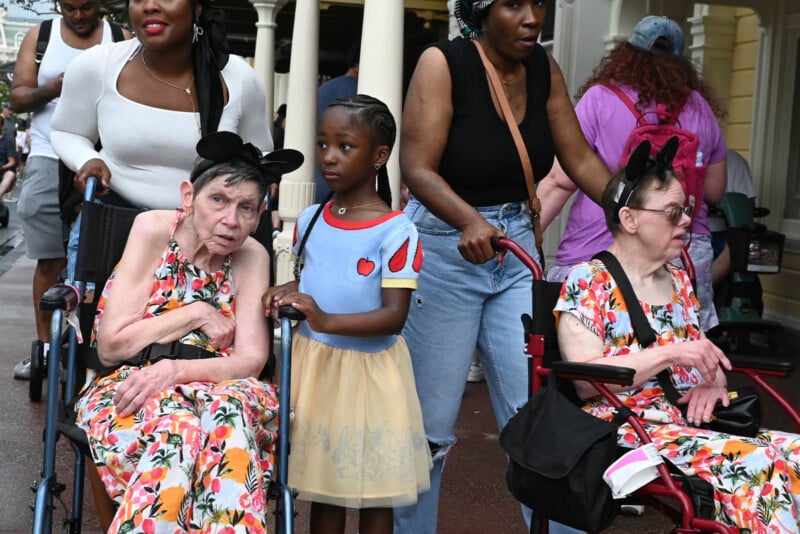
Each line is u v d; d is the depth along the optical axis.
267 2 10.45
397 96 6.82
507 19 3.81
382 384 3.62
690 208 3.70
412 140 3.90
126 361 3.64
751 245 8.17
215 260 3.73
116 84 4.15
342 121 3.65
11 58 49.25
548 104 4.13
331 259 3.71
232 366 3.58
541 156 4.03
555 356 3.70
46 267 6.80
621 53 5.07
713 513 3.35
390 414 3.61
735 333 8.38
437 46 3.93
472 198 3.98
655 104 4.97
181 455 3.21
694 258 5.27
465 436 6.35
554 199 4.90
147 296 3.66
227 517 3.18
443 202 3.76
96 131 4.34
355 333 3.53
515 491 3.43
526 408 3.47
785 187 9.07
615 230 3.71
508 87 3.99
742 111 9.61
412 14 14.48
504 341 4.02
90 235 3.81
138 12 3.98
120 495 3.39
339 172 3.66
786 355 8.48
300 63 8.25
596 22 8.48
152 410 3.35
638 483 3.23
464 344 4.04
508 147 3.92
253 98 4.35
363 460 3.58
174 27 4.00
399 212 3.71
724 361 3.48
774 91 9.03
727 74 9.73
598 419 3.35
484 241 3.67
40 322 6.71
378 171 3.90
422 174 3.83
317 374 3.65
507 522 4.97
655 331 3.67
